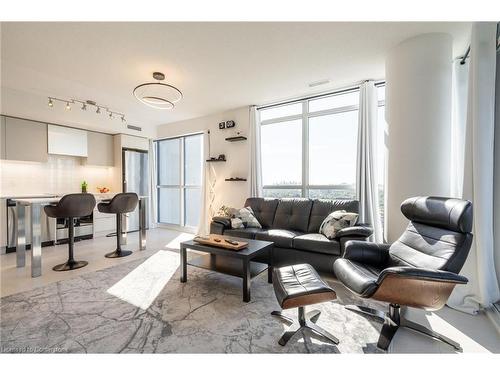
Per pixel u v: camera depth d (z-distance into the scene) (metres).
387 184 2.70
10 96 3.75
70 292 2.39
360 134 3.42
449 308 2.09
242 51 2.71
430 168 2.41
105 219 5.02
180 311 2.04
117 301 2.21
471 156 2.13
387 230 2.68
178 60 2.90
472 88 2.12
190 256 3.58
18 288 2.47
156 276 2.82
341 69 3.13
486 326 1.84
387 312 2.00
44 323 1.85
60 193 4.75
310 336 1.71
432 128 2.41
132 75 3.29
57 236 4.28
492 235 2.07
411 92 2.47
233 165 4.85
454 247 1.61
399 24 2.26
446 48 2.40
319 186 4.00
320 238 2.85
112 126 5.14
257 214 3.91
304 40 2.51
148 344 1.62
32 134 4.26
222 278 2.78
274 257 3.09
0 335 1.71
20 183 4.35
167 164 6.23
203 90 3.83
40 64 2.98
